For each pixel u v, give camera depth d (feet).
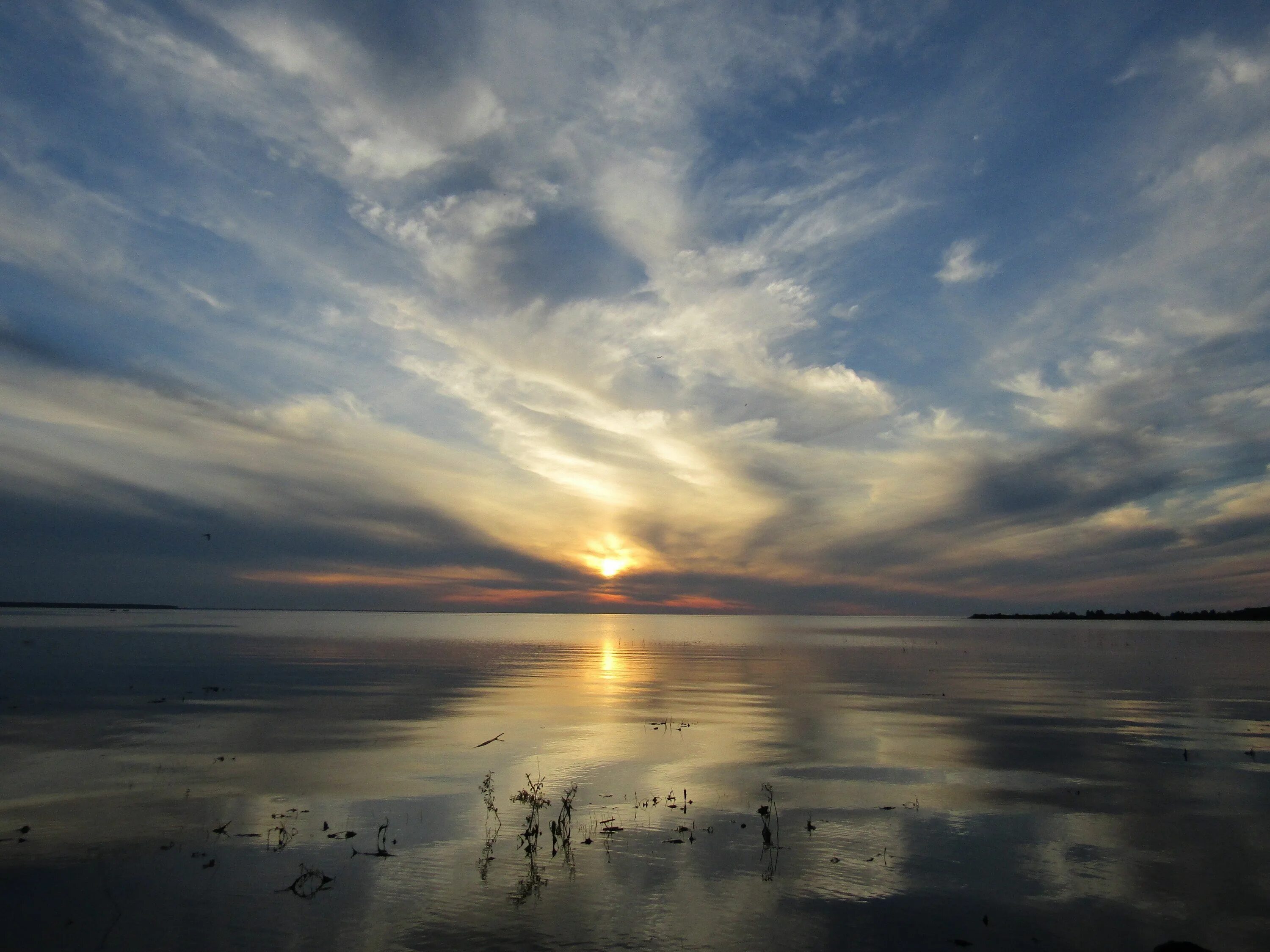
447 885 39.70
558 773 62.95
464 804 53.62
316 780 59.52
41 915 35.63
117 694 107.96
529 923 35.29
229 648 212.84
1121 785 59.62
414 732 79.97
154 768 62.90
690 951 32.73
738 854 44.39
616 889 39.29
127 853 43.55
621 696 113.70
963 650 250.98
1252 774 63.16
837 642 324.19
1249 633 445.78
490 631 451.53
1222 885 40.04
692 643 308.19
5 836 46.09
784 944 33.42
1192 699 111.75
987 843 46.34
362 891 38.68
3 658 165.99
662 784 59.77
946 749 73.36
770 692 120.26
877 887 39.75
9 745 71.56
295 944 33.04
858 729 84.64
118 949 32.50
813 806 54.03
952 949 33.06
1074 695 116.57
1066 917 36.22
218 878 40.19
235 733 78.07
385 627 470.39
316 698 106.73
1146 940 34.04
